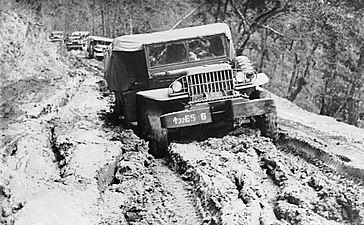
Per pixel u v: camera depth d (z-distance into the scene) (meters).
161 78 12.96
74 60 39.66
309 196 7.96
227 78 11.77
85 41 48.97
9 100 17.58
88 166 9.52
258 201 7.60
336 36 33.88
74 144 11.28
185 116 11.21
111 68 13.85
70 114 16.58
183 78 11.66
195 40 13.09
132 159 10.38
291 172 9.32
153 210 7.95
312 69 39.88
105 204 8.16
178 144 11.30
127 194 8.55
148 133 11.70
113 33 56.66
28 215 7.44
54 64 30.19
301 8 34.34
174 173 10.09
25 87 20.50
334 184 8.56
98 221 7.47
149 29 52.06
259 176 9.12
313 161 10.25
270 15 36.56
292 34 37.50
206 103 11.41
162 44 13.04
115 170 9.91
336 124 17.02
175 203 8.26
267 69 45.31
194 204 8.13
